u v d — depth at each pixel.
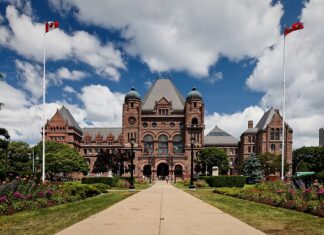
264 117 130.75
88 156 136.00
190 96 125.56
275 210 19.95
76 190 28.97
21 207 19.66
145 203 24.05
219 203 24.53
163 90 136.25
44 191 24.81
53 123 128.75
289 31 50.84
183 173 120.00
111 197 30.95
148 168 125.50
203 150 118.50
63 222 14.73
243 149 131.50
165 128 127.50
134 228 13.09
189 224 14.09
